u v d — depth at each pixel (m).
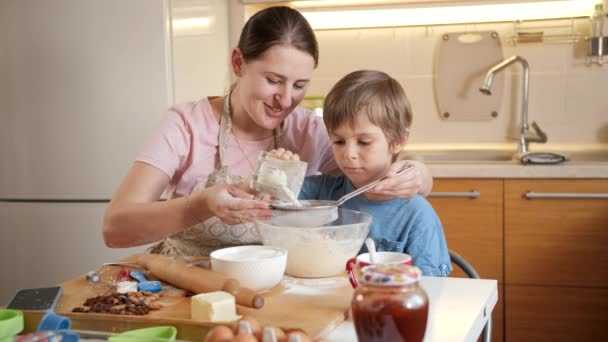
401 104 1.52
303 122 1.79
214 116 1.73
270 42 1.48
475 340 1.08
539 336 2.67
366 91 1.48
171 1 2.59
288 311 1.07
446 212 2.71
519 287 2.67
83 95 2.66
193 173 1.70
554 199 2.62
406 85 3.24
